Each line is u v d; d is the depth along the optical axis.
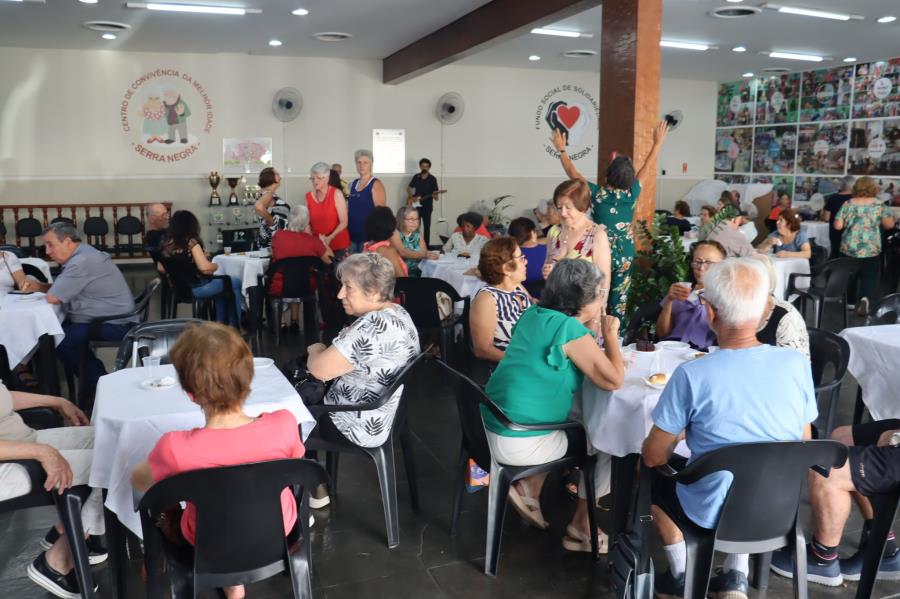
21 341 3.92
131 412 2.22
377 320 2.65
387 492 2.75
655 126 5.23
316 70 11.36
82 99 10.37
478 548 2.77
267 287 5.80
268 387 2.49
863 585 2.29
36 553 2.71
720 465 1.88
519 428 2.45
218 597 2.21
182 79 10.76
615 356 2.42
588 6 5.98
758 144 13.23
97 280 4.24
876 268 6.73
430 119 12.12
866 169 11.27
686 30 8.77
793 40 9.41
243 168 11.22
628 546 2.23
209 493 1.80
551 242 3.71
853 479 2.25
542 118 12.73
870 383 3.17
